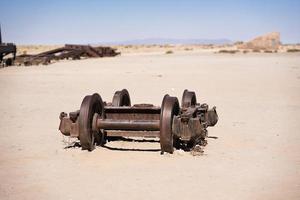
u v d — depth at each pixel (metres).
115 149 10.42
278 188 7.47
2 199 7.14
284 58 46.31
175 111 10.15
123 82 25.70
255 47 75.88
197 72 31.19
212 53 60.59
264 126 13.10
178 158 9.48
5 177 8.30
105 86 24.02
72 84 25.33
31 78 29.25
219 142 11.06
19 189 7.62
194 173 8.38
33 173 8.54
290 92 21.06
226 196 7.11
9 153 10.12
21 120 14.56
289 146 10.52
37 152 10.20
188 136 9.70
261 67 35.00
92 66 38.41
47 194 7.36
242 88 22.64
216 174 8.30
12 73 33.41
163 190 7.44
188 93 12.16
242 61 42.06
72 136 10.15
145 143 11.06
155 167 8.82
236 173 8.35
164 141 9.54
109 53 56.84
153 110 10.66
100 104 10.66
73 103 18.31
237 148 10.40
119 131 10.71
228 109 16.36
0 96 20.88
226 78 27.20
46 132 12.55
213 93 20.86
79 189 7.57
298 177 8.05
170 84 24.42
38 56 45.81
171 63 40.19
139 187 7.61
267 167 8.73
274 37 75.00
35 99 19.73
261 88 22.62
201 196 7.12
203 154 9.78
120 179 8.08
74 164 9.14
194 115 10.57
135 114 10.98
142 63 40.78
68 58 52.94
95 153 10.01
